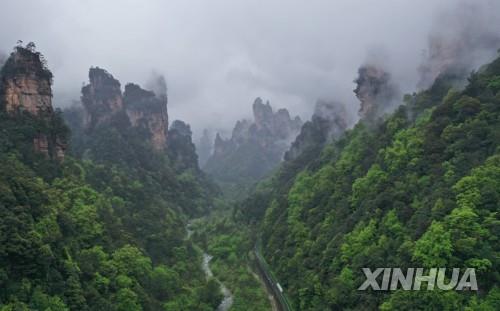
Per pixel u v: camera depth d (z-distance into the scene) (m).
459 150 70.56
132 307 72.81
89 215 85.19
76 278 65.06
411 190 72.62
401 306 52.56
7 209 60.19
